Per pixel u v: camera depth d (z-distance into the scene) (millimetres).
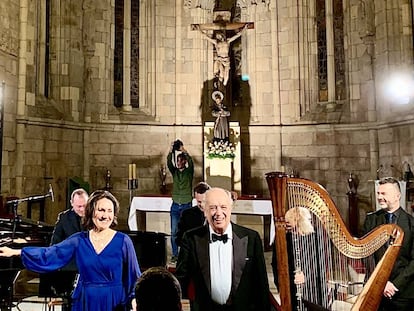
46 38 10680
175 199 8242
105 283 3100
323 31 12180
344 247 3316
